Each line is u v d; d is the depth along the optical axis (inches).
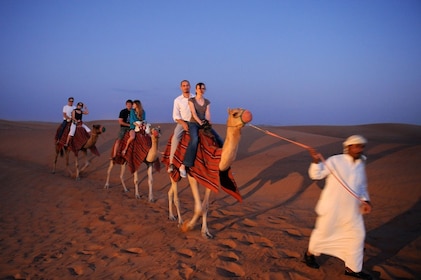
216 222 303.4
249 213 326.6
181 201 387.9
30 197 416.5
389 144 522.0
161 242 259.8
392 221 272.1
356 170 181.8
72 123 553.9
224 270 208.7
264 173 463.8
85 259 238.1
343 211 180.5
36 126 1716.3
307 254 202.8
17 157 792.3
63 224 316.2
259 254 227.5
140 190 457.7
